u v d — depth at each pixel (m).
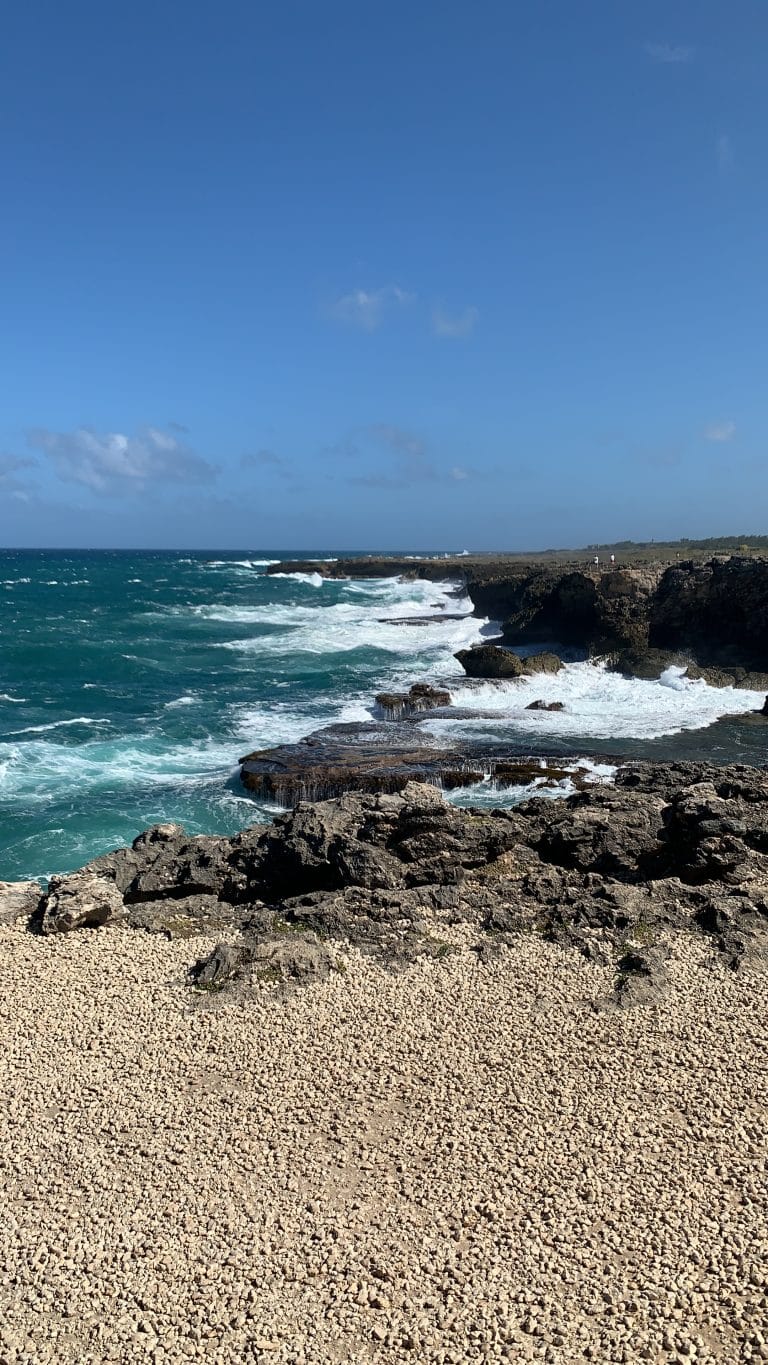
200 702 45.84
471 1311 11.11
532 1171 13.37
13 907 21.56
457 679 49.22
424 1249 12.04
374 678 52.78
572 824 24.17
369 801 24.52
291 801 31.09
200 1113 14.73
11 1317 11.23
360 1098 15.03
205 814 29.97
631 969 18.80
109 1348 10.80
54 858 26.31
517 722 40.91
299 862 22.70
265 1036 16.73
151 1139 14.18
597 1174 13.27
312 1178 13.34
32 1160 13.78
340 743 36.12
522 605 67.50
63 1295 11.50
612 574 56.62
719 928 20.31
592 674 51.34
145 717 42.41
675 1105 14.72
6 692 46.84
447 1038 16.61
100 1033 16.89
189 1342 10.82
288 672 54.66
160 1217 12.68
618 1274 11.57
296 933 20.36
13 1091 15.30
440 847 23.27
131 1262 11.96
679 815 23.75
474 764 32.84
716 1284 11.41
